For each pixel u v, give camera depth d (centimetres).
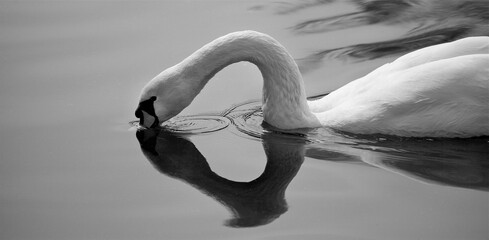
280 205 1244
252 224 1198
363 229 1159
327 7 2103
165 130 1541
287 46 1861
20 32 1953
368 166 1341
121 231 1197
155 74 1727
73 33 1948
